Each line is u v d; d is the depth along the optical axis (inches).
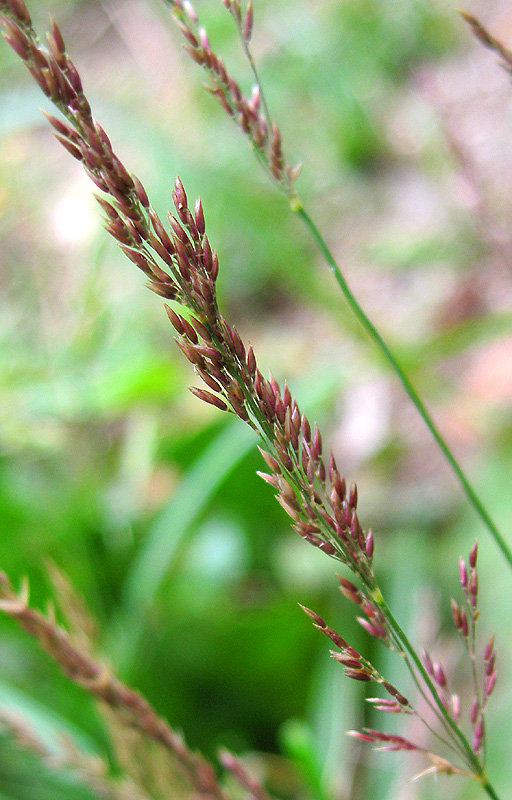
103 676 4.7
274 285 17.3
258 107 4.3
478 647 8.1
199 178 13.7
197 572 9.1
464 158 9.4
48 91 3.7
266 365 14.9
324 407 12.0
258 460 9.6
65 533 9.0
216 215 13.8
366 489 12.3
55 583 5.6
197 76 17.8
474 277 14.3
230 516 9.7
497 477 9.9
